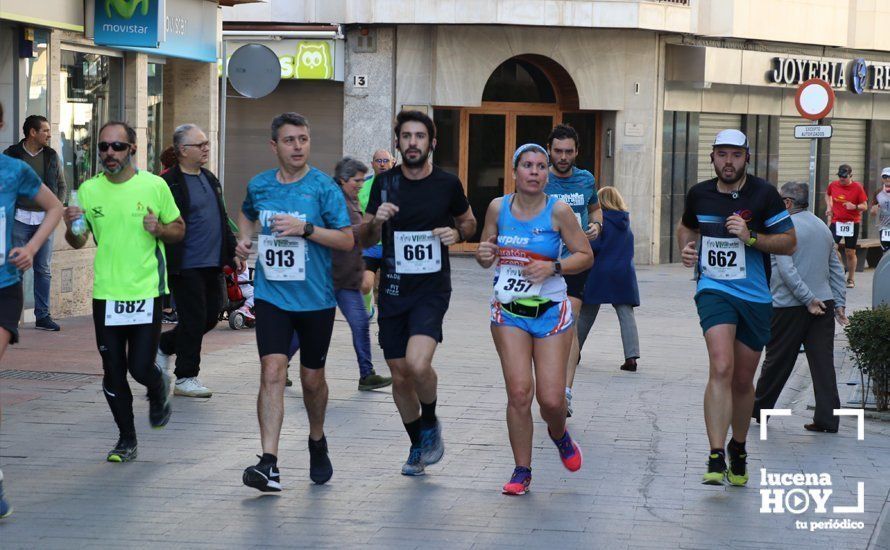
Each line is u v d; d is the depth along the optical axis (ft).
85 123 62.08
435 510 27.61
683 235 31.24
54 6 56.44
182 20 67.00
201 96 72.95
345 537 25.43
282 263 28.35
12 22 54.49
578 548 24.98
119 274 30.94
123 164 30.86
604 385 45.47
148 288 31.17
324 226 28.84
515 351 28.73
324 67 99.25
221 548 24.59
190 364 40.27
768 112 113.70
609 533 26.09
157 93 68.95
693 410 40.75
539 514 27.48
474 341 56.13
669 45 105.29
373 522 26.55
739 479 30.50
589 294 47.98
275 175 28.99
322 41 99.14
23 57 55.72
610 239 48.19
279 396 28.32
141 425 35.91
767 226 30.17
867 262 117.39
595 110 103.76
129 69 65.16
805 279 37.42
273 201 28.66
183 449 33.09
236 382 43.39
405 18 96.48
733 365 30.40
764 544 25.64
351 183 42.06
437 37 98.84
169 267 39.52
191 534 25.49
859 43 118.21
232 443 33.88
